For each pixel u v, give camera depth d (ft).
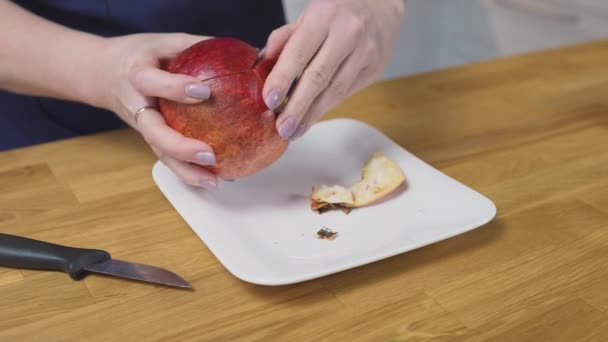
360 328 1.72
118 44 2.11
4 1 2.37
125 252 1.94
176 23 2.83
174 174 2.17
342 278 1.86
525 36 5.11
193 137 1.89
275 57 1.93
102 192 2.19
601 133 2.58
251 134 1.88
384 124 2.64
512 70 3.16
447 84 2.99
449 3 5.74
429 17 5.84
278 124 1.90
